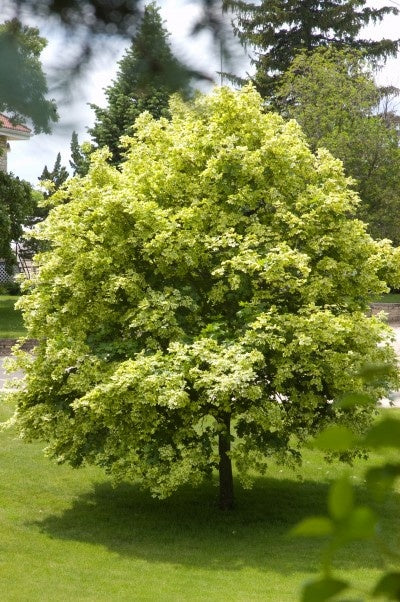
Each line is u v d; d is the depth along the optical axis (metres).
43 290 12.17
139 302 11.63
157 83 2.68
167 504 13.30
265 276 10.95
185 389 11.24
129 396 10.68
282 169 12.10
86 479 14.45
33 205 33.28
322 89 33.31
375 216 33.62
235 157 11.73
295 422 11.62
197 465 11.34
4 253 32.62
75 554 10.63
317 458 15.73
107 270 11.81
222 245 11.28
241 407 11.31
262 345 11.08
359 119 33.81
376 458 15.34
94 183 12.60
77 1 2.54
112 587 9.14
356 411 11.60
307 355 11.25
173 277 12.09
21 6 2.55
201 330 11.64
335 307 12.35
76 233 11.88
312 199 11.90
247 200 11.72
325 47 33.62
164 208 12.35
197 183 12.20
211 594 8.95
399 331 33.69
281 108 34.00
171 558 10.59
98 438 11.87
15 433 17.03
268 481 14.58
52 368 11.95
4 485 13.81
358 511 0.96
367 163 33.75
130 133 33.25
